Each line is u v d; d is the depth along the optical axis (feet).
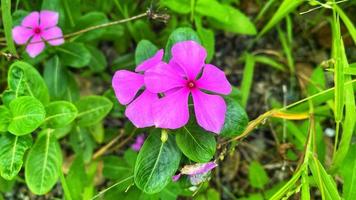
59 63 0.62
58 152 0.53
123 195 0.55
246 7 0.75
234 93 0.56
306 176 0.51
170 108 0.44
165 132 0.46
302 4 0.68
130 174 0.55
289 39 0.69
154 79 0.44
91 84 0.74
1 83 0.68
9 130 0.49
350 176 0.52
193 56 0.45
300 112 0.58
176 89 0.45
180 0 0.62
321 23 0.71
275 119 0.65
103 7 0.68
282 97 0.72
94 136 0.65
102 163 0.69
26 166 0.53
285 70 0.72
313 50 0.74
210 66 0.45
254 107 0.72
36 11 0.64
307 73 0.72
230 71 0.74
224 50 0.75
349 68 0.50
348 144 0.52
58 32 0.58
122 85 0.46
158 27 0.71
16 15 0.61
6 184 0.62
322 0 0.68
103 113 0.58
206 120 0.44
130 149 0.62
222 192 0.70
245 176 0.70
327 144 0.67
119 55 0.74
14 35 0.58
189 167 0.48
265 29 0.67
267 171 0.69
